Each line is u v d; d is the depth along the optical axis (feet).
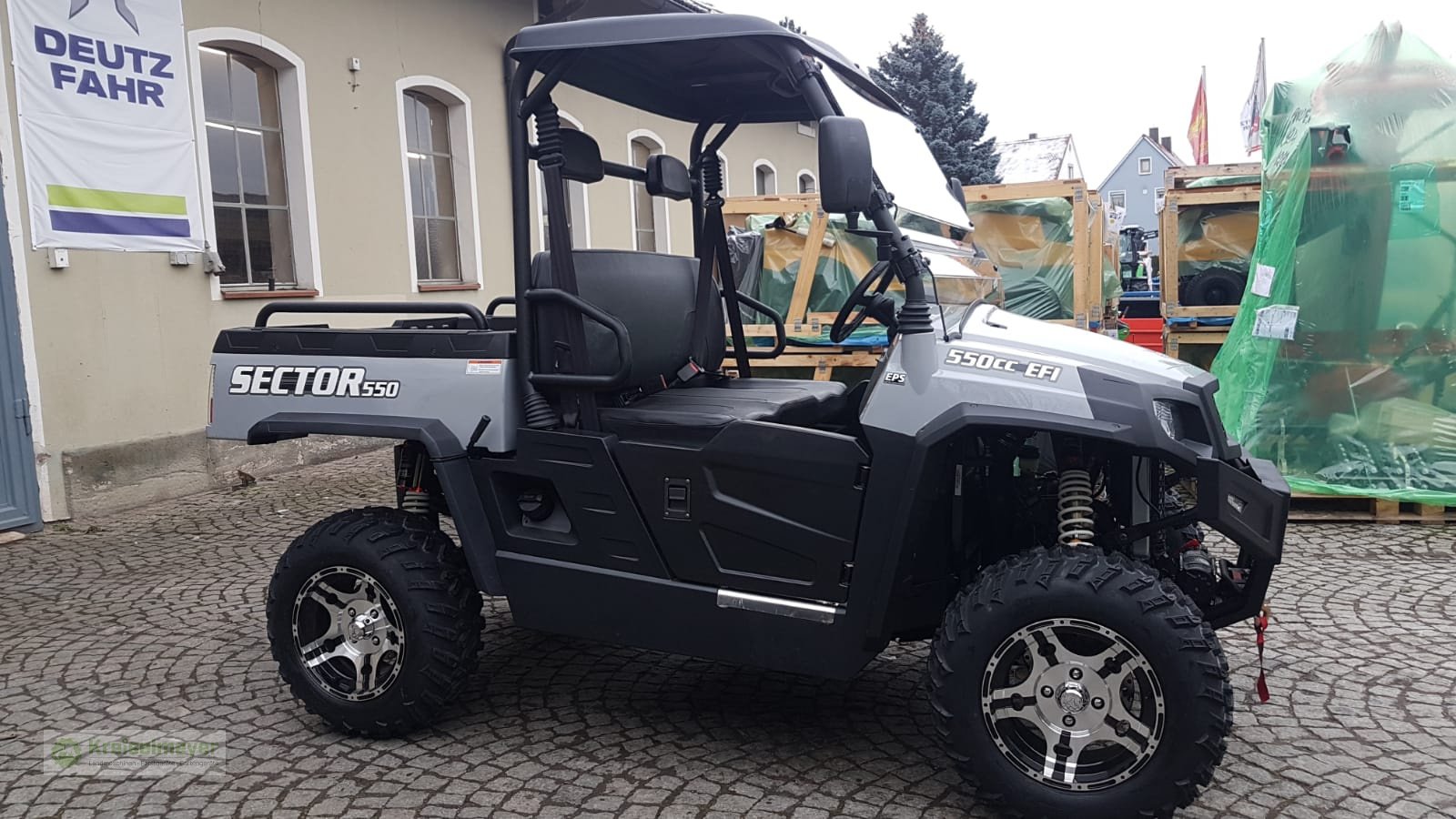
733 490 9.95
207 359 24.52
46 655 13.85
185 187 23.62
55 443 21.13
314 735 11.27
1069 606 8.71
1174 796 8.59
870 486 9.39
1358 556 17.63
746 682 12.62
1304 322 20.04
